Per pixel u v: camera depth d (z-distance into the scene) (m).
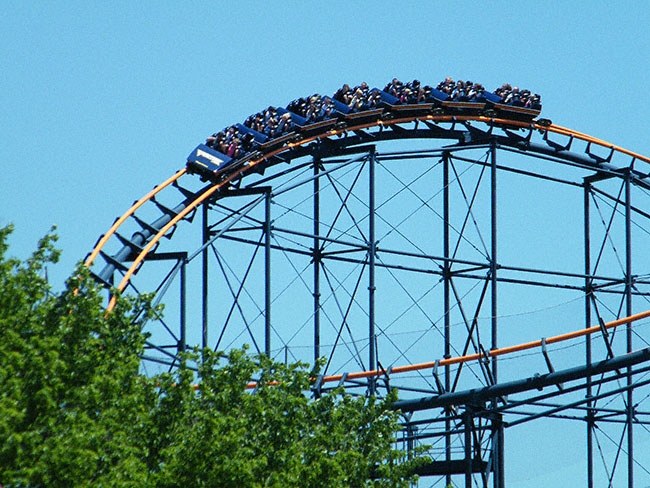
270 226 169.88
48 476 109.12
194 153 172.38
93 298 125.00
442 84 188.12
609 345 154.12
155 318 131.62
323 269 185.25
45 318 122.81
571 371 154.62
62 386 115.50
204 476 120.56
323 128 181.00
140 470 118.50
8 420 107.81
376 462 141.38
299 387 136.75
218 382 132.75
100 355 122.94
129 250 158.75
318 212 187.75
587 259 198.38
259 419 129.38
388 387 165.12
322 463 130.00
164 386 128.50
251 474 120.50
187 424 126.88
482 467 163.38
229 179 173.25
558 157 194.25
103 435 113.56
